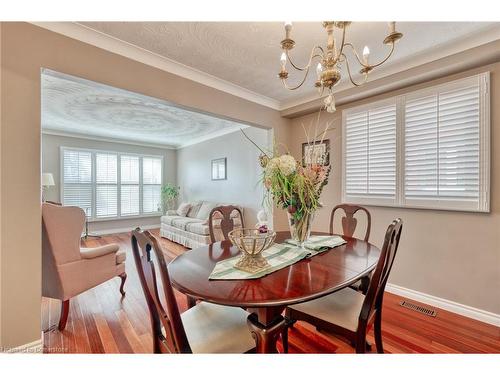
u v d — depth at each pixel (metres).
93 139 5.82
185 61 2.29
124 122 4.57
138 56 2.09
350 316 1.29
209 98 2.65
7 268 1.49
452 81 2.15
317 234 2.09
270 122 3.36
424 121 2.32
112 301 2.46
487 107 1.97
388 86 2.46
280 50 2.10
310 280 1.12
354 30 1.81
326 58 1.50
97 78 1.86
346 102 2.93
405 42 1.97
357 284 1.73
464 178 2.09
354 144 2.89
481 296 2.03
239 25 1.77
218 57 2.22
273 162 1.55
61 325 1.95
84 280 2.12
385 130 2.61
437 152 2.24
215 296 0.97
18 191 1.52
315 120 3.34
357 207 2.16
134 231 1.00
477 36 1.87
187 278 1.15
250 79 2.68
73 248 2.03
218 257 1.49
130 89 2.05
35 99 1.58
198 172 6.20
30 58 1.56
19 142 1.52
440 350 1.66
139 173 6.62
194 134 5.61
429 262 2.32
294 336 1.84
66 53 1.71
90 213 5.79
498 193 1.94
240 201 4.83
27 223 1.55
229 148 5.12
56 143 5.33
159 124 4.73
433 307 2.26
